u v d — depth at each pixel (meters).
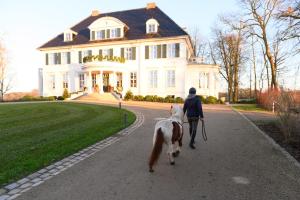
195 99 9.46
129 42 40.59
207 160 7.99
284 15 12.68
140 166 7.40
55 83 45.44
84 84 42.84
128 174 6.75
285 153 8.64
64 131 12.20
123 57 41.16
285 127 10.41
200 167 7.33
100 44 42.09
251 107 27.42
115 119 16.31
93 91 41.06
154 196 5.46
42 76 47.44
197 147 9.62
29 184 6.03
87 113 19.48
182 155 8.55
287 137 10.39
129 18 46.22
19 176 6.45
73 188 5.84
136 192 5.65
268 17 30.91
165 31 40.47
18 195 5.46
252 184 6.08
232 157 8.28
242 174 6.75
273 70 31.28
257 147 9.52
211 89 38.94
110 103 30.05
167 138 7.25
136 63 40.66
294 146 9.57
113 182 6.21
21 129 12.67
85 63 39.88
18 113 19.64
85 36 45.66
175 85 38.81
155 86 39.91
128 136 11.53
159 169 7.15
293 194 5.53
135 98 37.00
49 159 7.77
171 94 39.00
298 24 12.56
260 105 28.03
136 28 43.22
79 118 16.77
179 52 38.56
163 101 35.12
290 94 11.07
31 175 6.58
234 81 46.47
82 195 5.49
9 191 5.64
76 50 43.84
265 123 15.12
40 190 5.71
